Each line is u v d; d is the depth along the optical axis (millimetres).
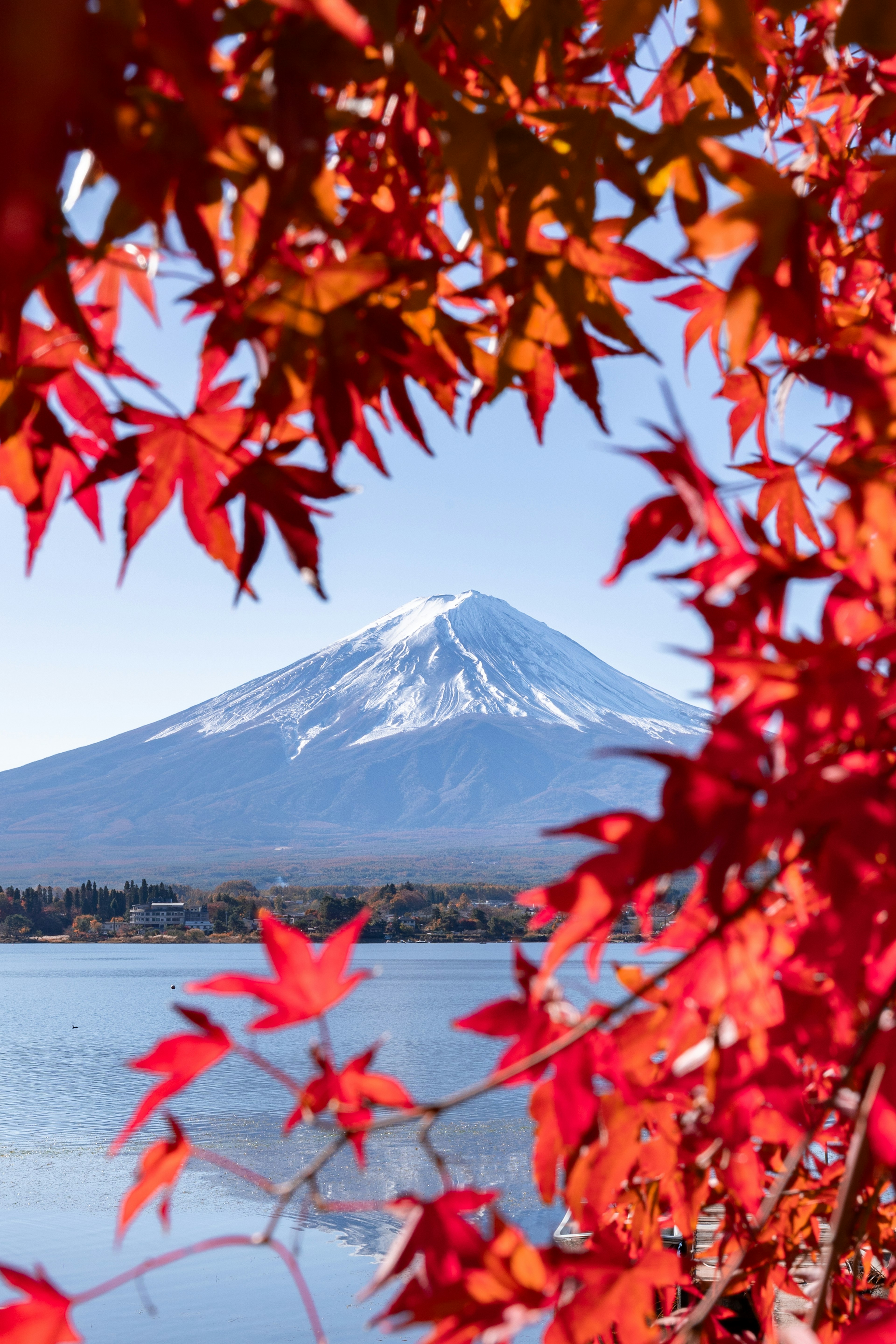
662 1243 1482
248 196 1036
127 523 1288
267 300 1071
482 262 1229
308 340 1116
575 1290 1050
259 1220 27969
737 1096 1178
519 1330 1017
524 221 1173
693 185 1213
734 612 1062
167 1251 25391
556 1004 1240
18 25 443
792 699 918
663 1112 1344
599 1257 1071
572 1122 1193
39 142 452
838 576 1043
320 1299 22156
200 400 1260
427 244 1372
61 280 1050
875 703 928
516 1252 1054
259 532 1229
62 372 1269
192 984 1198
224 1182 31547
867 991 974
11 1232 26531
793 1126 1245
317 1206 1017
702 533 984
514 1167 30688
